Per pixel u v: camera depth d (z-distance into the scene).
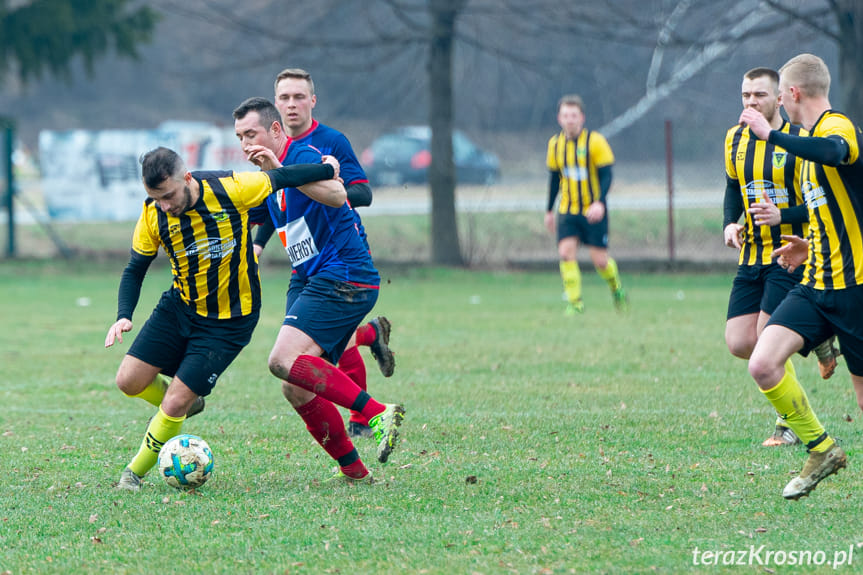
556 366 31.84
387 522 15.72
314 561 13.94
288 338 17.80
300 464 19.80
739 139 21.77
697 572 13.32
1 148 72.50
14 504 17.02
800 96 16.23
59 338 40.00
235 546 14.63
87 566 13.90
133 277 18.12
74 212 73.75
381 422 17.48
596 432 22.33
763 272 21.47
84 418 24.94
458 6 67.50
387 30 76.31
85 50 81.81
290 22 74.81
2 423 24.27
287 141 18.80
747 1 65.56
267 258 70.81
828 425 22.52
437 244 68.62
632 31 74.50
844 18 59.34
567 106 43.34
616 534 14.95
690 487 17.58
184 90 136.00
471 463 19.64
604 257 44.56
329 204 17.84
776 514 15.91
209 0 108.69
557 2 68.69
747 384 28.22
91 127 153.25
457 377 30.09
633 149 85.94
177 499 17.30
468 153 79.12
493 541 14.68
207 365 17.86
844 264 15.77
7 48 79.06
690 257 68.44
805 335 16.19
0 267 68.31
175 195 16.72
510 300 52.50
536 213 71.56
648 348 35.28
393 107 75.62
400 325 42.59
